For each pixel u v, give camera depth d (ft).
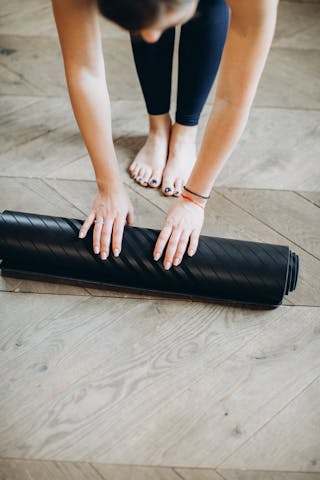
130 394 3.79
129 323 4.23
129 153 5.72
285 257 4.27
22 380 3.83
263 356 4.06
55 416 3.65
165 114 5.44
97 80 3.89
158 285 4.34
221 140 3.81
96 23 3.65
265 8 3.20
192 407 3.74
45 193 5.24
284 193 5.37
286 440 3.60
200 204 4.25
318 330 4.25
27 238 4.29
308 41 7.62
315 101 6.56
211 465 3.47
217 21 4.61
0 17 7.91
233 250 4.29
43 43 7.39
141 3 2.51
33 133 5.92
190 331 4.20
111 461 3.46
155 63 4.95
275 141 5.96
